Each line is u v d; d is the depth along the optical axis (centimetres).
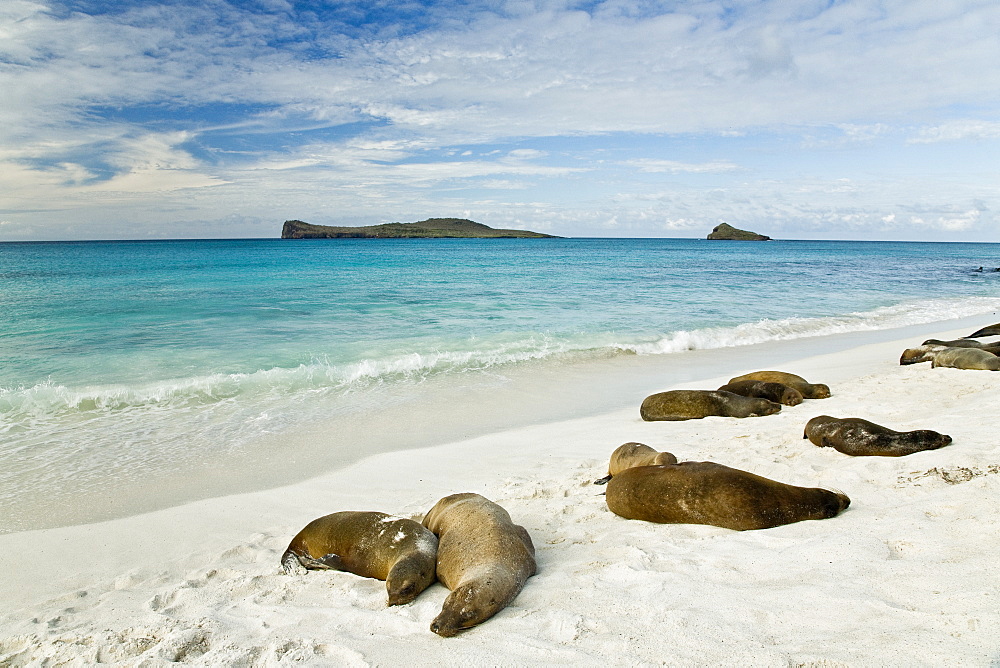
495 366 1408
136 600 480
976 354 1147
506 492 679
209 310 2152
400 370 1351
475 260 5797
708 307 2409
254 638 391
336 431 958
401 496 698
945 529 420
